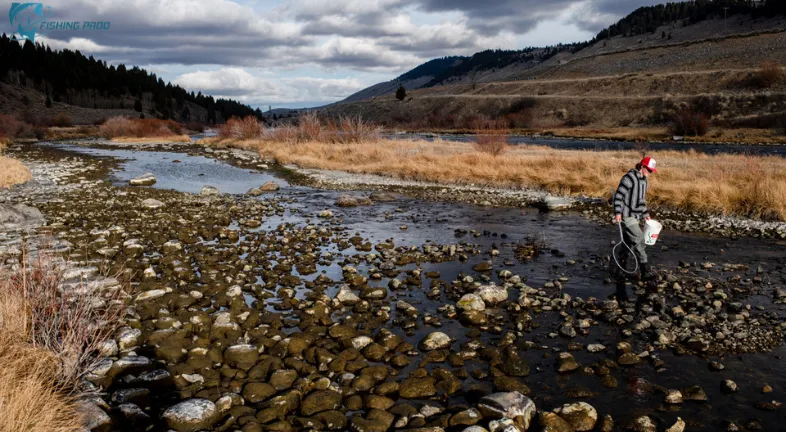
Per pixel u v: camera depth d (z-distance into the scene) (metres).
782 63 103.31
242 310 6.54
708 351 5.46
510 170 21.39
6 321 4.39
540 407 4.34
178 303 6.72
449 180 21.83
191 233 11.41
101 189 19.84
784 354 5.38
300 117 40.03
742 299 7.17
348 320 6.25
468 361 5.27
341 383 4.73
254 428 3.82
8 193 18.42
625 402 4.43
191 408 4.00
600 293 7.52
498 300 7.05
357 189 20.66
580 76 153.00
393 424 4.03
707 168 20.86
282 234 11.65
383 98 166.75
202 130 108.75
